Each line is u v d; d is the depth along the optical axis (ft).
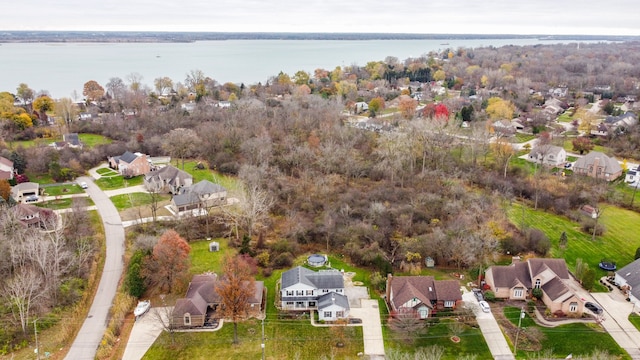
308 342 213.25
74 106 620.49
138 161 419.74
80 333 215.10
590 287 251.80
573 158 464.65
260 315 231.71
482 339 215.72
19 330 210.79
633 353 206.28
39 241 244.01
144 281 246.47
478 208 311.27
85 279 253.03
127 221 326.65
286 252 282.15
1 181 334.44
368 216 314.14
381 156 405.18
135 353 204.23
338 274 245.24
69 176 407.44
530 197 374.63
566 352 207.31
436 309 234.99
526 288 245.04
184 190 361.10
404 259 273.13
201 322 222.69
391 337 216.54
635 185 398.21
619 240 310.45
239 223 317.22
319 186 359.25
